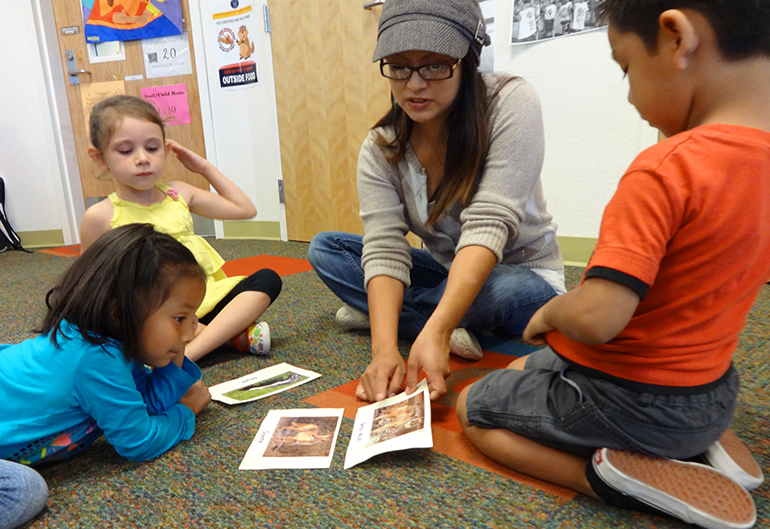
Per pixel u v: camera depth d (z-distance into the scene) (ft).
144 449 3.34
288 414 3.89
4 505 2.63
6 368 3.15
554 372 3.06
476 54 4.04
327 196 11.60
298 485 3.08
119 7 12.55
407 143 4.75
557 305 2.58
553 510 2.79
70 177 13.64
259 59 11.68
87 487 3.14
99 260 3.11
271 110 11.82
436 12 3.76
